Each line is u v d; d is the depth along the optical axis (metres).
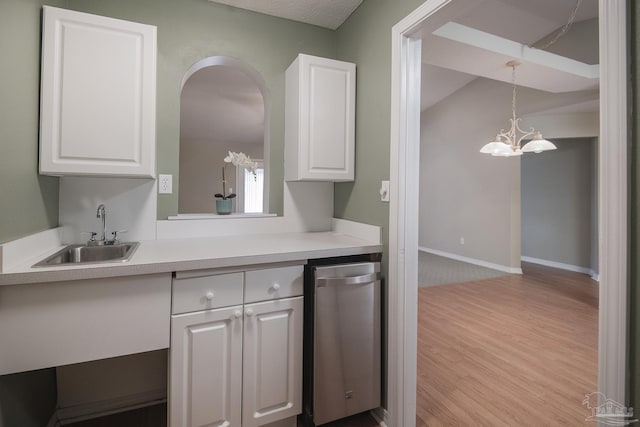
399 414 1.69
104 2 1.83
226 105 4.88
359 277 1.68
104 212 1.76
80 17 1.46
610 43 0.86
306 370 1.69
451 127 6.30
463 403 1.90
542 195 5.99
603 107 0.87
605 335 0.88
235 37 2.15
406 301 1.71
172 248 1.66
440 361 2.39
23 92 1.29
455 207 6.23
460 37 3.06
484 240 5.65
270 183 2.28
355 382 1.70
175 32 2.00
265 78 2.25
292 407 1.62
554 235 5.80
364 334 1.72
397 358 1.70
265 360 1.56
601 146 0.88
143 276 1.32
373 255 1.86
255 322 1.53
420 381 2.13
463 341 2.71
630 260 0.85
